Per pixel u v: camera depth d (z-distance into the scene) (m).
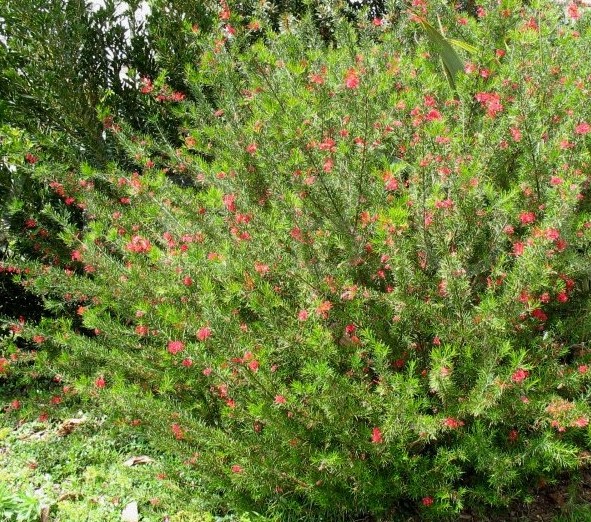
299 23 4.21
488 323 2.23
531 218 2.43
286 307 2.43
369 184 2.60
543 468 2.32
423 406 2.24
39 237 3.75
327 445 2.26
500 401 2.23
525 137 2.47
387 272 2.69
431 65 3.33
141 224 3.24
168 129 4.40
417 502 2.41
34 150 3.68
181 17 4.43
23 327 3.28
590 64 2.86
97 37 4.25
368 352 2.42
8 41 3.84
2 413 3.45
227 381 2.28
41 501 2.66
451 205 2.37
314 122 2.70
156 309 2.59
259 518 2.41
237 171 3.11
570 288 2.59
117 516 2.56
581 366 2.33
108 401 2.60
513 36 2.84
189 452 2.38
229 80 3.44
